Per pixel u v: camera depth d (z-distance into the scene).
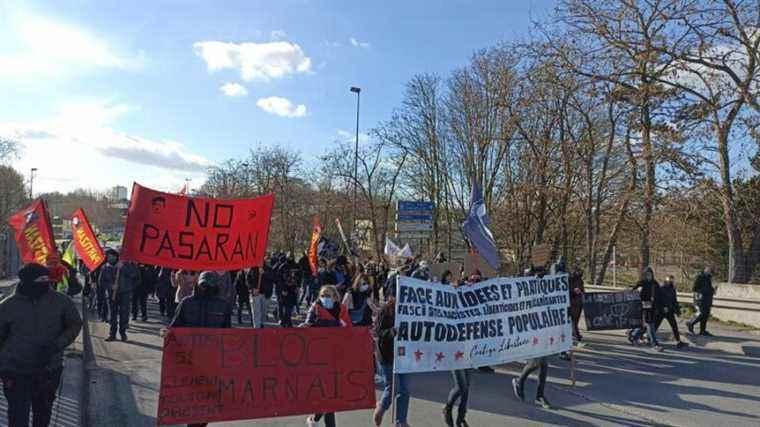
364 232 42.81
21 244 9.94
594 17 22.00
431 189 37.91
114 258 16.50
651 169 22.41
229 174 57.94
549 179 24.05
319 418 6.93
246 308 20.62
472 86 33.84
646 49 21.28
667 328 17.64
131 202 6.79
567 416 8.19
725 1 20.36
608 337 16.67
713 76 21.05
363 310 10.15
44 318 5.53
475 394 9.43
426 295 7.46
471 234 12.54
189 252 7.03
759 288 18.52
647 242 23.92
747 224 22.19
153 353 11.88
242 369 6.05
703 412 8.63
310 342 6.34
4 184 53.66
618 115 23.19
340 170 42.84
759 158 21.75
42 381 5.61
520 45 23.33
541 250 11.03
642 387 10.29
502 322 8.14
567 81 22.45
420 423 7.62
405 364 7.12
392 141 39.47
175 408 5.78
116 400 8.27
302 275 21.27
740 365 12.59
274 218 53.03
